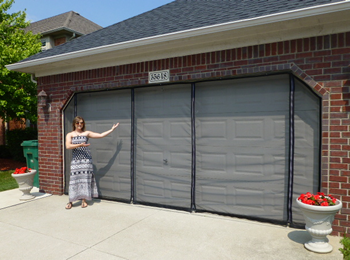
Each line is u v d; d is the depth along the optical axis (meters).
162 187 5.55
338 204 3.50
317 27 4.03
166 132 5.50
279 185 4.53
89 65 6.16
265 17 3.90
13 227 4.61
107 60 5.92
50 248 3.84
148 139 5.69
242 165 4.81
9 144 12.98
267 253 3.58
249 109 4.75
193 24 5.01
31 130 13.38
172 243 3.92
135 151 5.84
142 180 5.77
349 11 3.52
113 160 6.10
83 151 5.65
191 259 3.47
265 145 4.62
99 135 5.66
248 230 4.33
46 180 6.91
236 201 4.88
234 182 4.88
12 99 10.37
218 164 5.02
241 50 4.64
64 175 6.75
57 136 6.69
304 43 4.16
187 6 6.93
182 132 5.34
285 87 4.47
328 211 3.39
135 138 5.84
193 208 5.24
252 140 4.73
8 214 5.27
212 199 5.08
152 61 5.47
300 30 4.15
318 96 4.21
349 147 3.90
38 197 6.52
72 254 3.65
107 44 5.66
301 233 4.19
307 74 4.14
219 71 4.82
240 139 4.82
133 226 4.58
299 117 4.35
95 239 4.10
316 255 3.51
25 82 10.36
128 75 5.73
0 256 3.63
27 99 10.06
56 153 6.72
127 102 5.91
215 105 5.03
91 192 5.82
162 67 5.36
